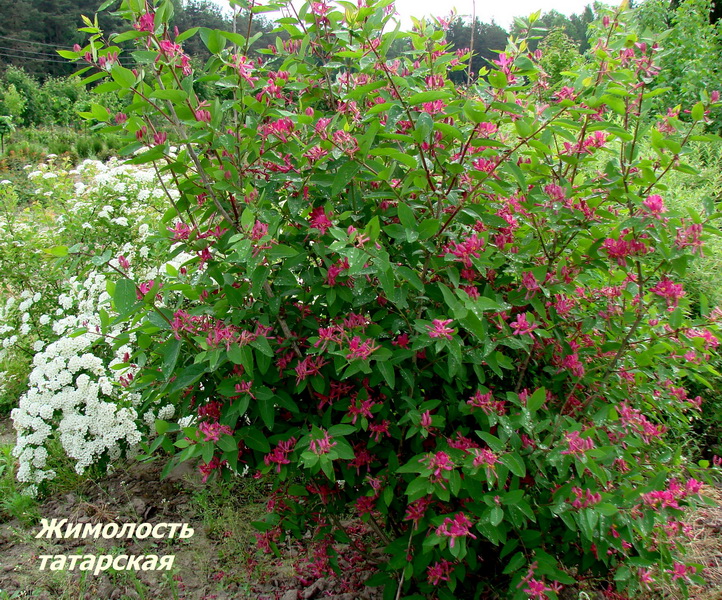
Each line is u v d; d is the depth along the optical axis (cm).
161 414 315
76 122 2305
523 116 176
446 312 189
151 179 389
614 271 228
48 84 2727
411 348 189
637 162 193
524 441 180
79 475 309
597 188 202
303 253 185
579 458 158
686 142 184
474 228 197
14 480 315
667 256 175
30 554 265
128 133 174
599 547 177
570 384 215
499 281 207
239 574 246
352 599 230
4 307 389
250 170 195
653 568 191
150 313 185
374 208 202
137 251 361
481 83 189
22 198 670
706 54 621
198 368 189
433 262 184
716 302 317
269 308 191
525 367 207
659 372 202
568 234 211
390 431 196
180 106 172
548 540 186
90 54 168
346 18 178
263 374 188
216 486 297
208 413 208
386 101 178
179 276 219
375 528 214
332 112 218
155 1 175
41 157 1463
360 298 184
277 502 212
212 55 191
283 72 183
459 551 162
